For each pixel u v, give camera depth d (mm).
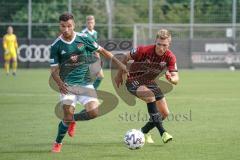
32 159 31594
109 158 31797
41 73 103938
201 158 31766
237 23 120812
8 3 122688
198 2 121688
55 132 40719
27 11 123375
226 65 117125
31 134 39844
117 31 121500
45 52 118250
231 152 33406
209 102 59625
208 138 38094
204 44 116688
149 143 36344
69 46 33688
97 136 39219
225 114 50344
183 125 43906
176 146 35312
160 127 35250
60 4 122688
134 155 32656
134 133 33375
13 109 53312
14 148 34781
